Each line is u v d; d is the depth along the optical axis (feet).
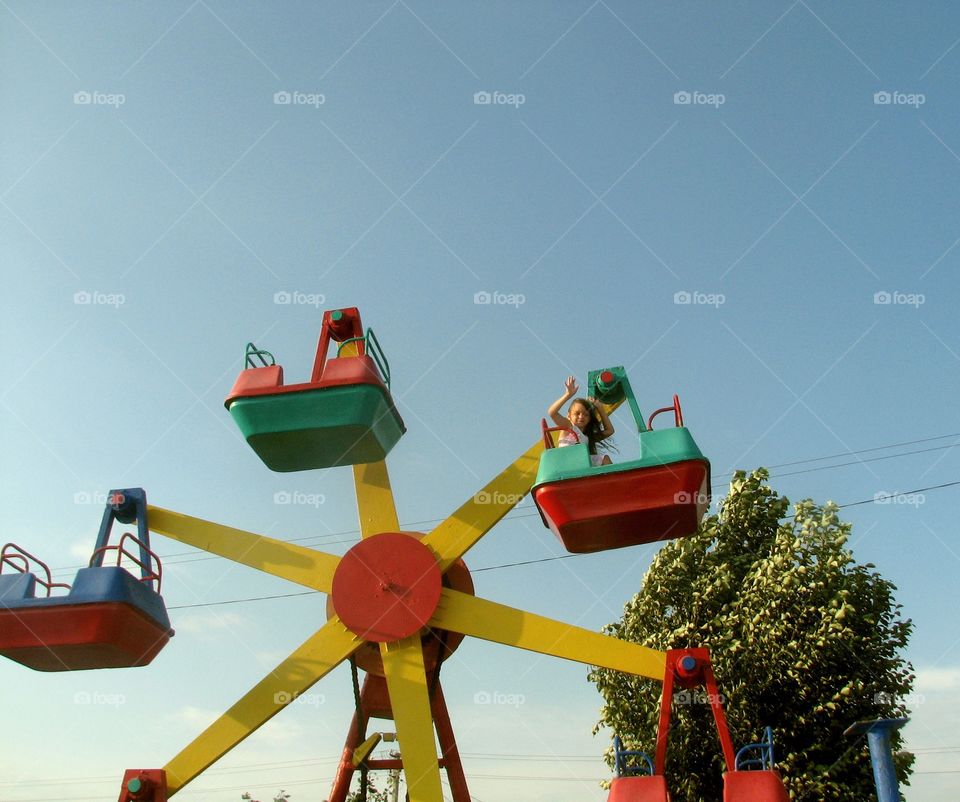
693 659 35.24
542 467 31.99
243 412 32.45
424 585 39.34
